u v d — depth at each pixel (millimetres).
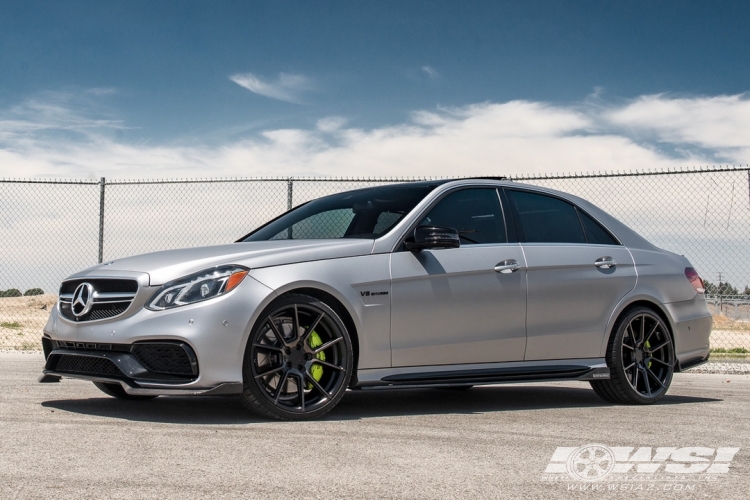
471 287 4406
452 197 4609
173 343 3684
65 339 4004
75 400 4473
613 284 4906
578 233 4996
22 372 6027
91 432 3396
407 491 2506
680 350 5176
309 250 4035
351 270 4078
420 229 4219
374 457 2996
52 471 2672
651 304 5086
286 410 3809
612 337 4875
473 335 4410
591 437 3527
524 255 4637
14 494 2375
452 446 3248
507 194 4840
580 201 5156
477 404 4738
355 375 4086
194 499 2359
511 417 4145
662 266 5203
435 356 4305
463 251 4453
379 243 4219
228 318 3699
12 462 2797
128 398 4547
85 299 3967
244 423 3709
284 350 3852
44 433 3355
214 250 4102
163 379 3707
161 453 2988
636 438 3520
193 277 3771
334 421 3846
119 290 3875
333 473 2719
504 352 4523
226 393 3670
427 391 5473
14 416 3809
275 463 2857
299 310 3920
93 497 2357
